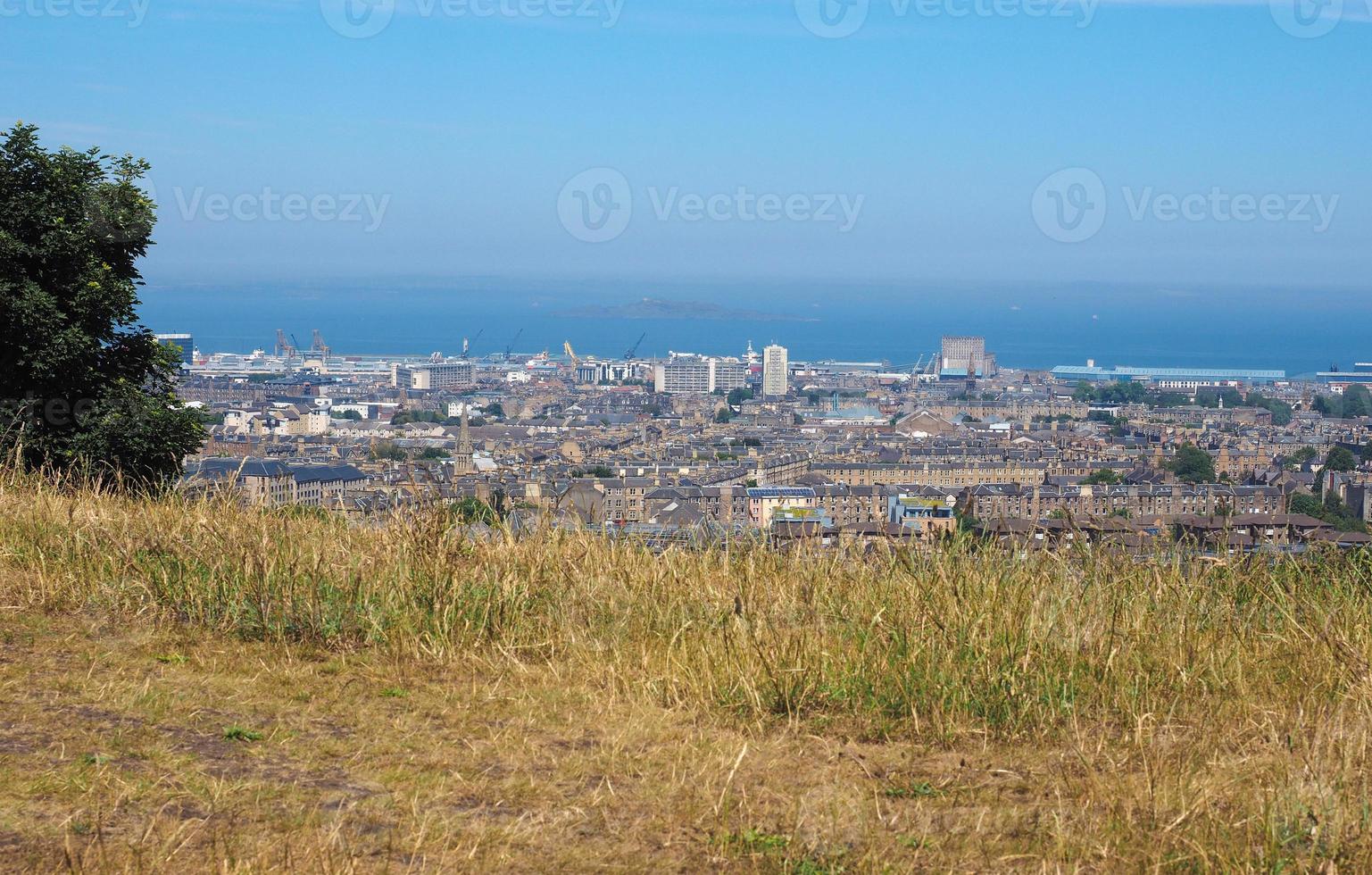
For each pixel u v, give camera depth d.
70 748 6.86
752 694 8.34
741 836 6.16
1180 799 6.53
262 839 5.83
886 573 10.98
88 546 11.17
